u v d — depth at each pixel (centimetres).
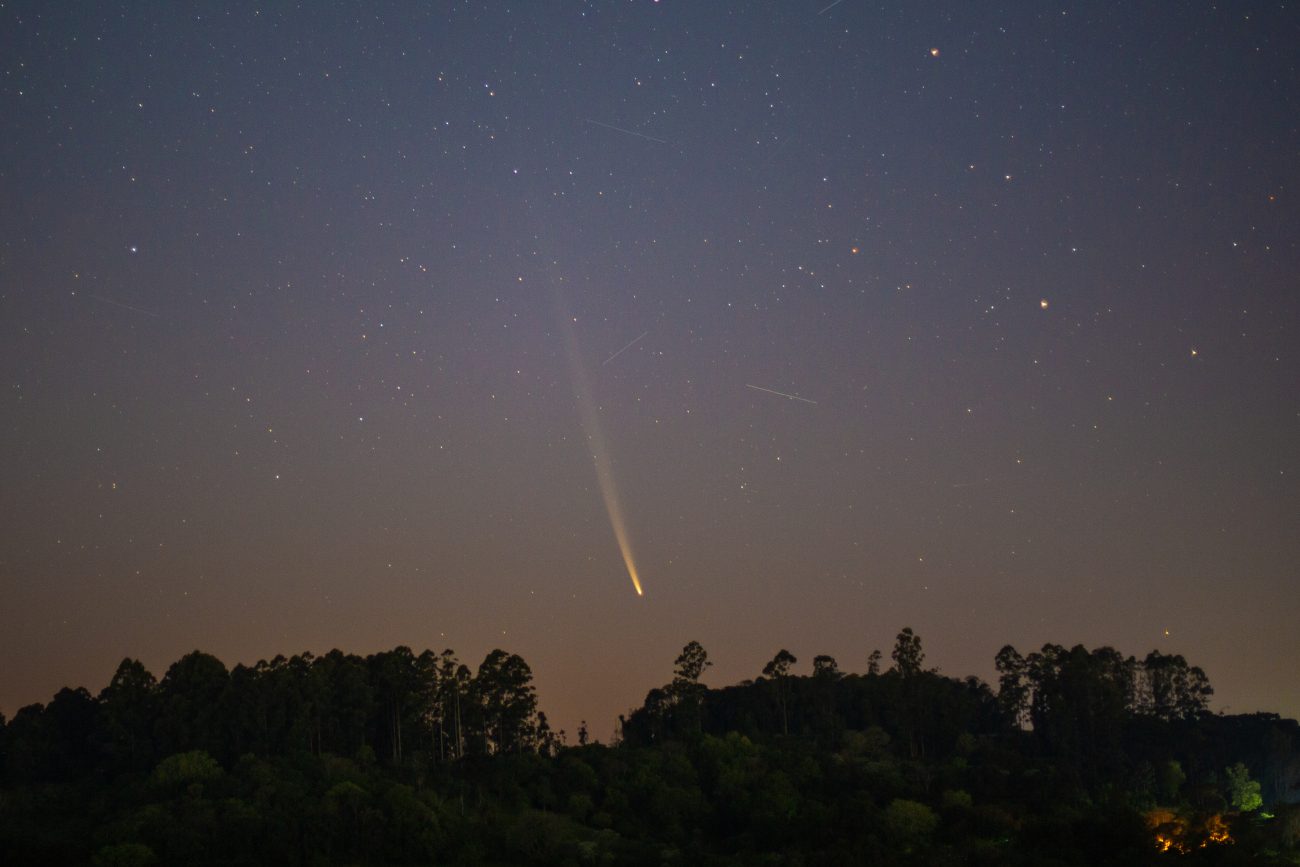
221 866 10194
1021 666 16375
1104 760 14050
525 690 15012
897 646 15988
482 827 11688
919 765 13625
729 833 11919
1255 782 13238
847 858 10006
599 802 12644
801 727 15938
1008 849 10531
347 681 14312
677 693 16050
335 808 11162
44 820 11825
